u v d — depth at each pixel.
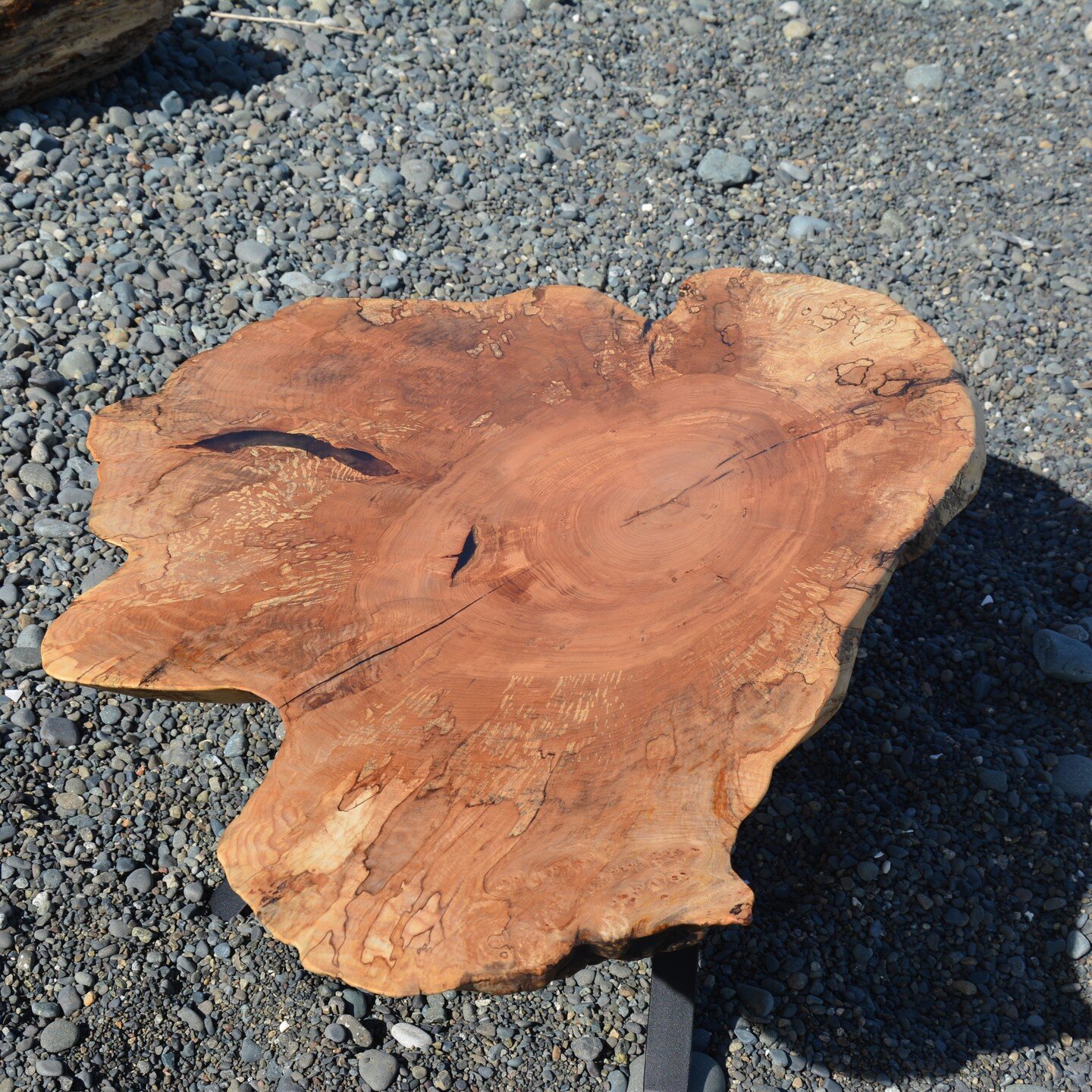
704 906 1.26
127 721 2.34
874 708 2.55
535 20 4.42
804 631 1.60
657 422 2.00
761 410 2.02
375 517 1.80
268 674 1.54
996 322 3.52
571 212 3.71
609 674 1.55
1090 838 2.31
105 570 2.53
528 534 1.78
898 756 2.45
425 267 3.44
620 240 3.68
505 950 1.22
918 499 1.80
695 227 3.77
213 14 4.00
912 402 2.00
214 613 1.63
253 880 1.32
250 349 2.14
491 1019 2.01
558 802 1.38
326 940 1.26
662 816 1.37
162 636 1.60
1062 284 3.63
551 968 1.22
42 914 2.02
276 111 3.73
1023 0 4.82
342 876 1.31
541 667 1.56
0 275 3.01
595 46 4.38
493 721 1.48
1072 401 3.31
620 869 1.30
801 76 4.46
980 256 3.72
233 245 3.32
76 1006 1.92
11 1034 1.87
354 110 3.85
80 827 2.16
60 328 2.94
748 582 1.68
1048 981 2.10
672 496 1.84
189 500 1.82
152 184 3.39
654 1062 1.88
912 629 2.77
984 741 2.49
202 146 3.56
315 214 3.50
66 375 2.86
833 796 2.37
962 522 3.05
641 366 2.14
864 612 1.64
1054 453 3.20
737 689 1.52
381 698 1.52
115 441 1.93
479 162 3.82
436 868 1.31
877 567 1.69
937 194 3.96
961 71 4.49
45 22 3.27
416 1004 2.02
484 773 1.42
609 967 2.10
